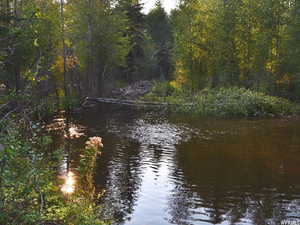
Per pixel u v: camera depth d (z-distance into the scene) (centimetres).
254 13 3441
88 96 3872
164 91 3772
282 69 3388
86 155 987
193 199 1021
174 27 3875
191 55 3716
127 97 4084
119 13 4162
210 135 1923
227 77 3622
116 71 5019
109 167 1318
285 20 3356
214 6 3722
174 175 1230
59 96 3197
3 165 485
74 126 2223
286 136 1886
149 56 6144
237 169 1298
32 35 596
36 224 561
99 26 3897
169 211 941
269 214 919
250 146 1656
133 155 1499
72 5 3753
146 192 1070
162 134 1961
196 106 2853
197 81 3775
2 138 507
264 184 1142
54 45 2777
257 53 3406
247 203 992
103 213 917
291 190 1088
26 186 550
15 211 526
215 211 939
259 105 2769
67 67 3528
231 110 2719
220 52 3547
